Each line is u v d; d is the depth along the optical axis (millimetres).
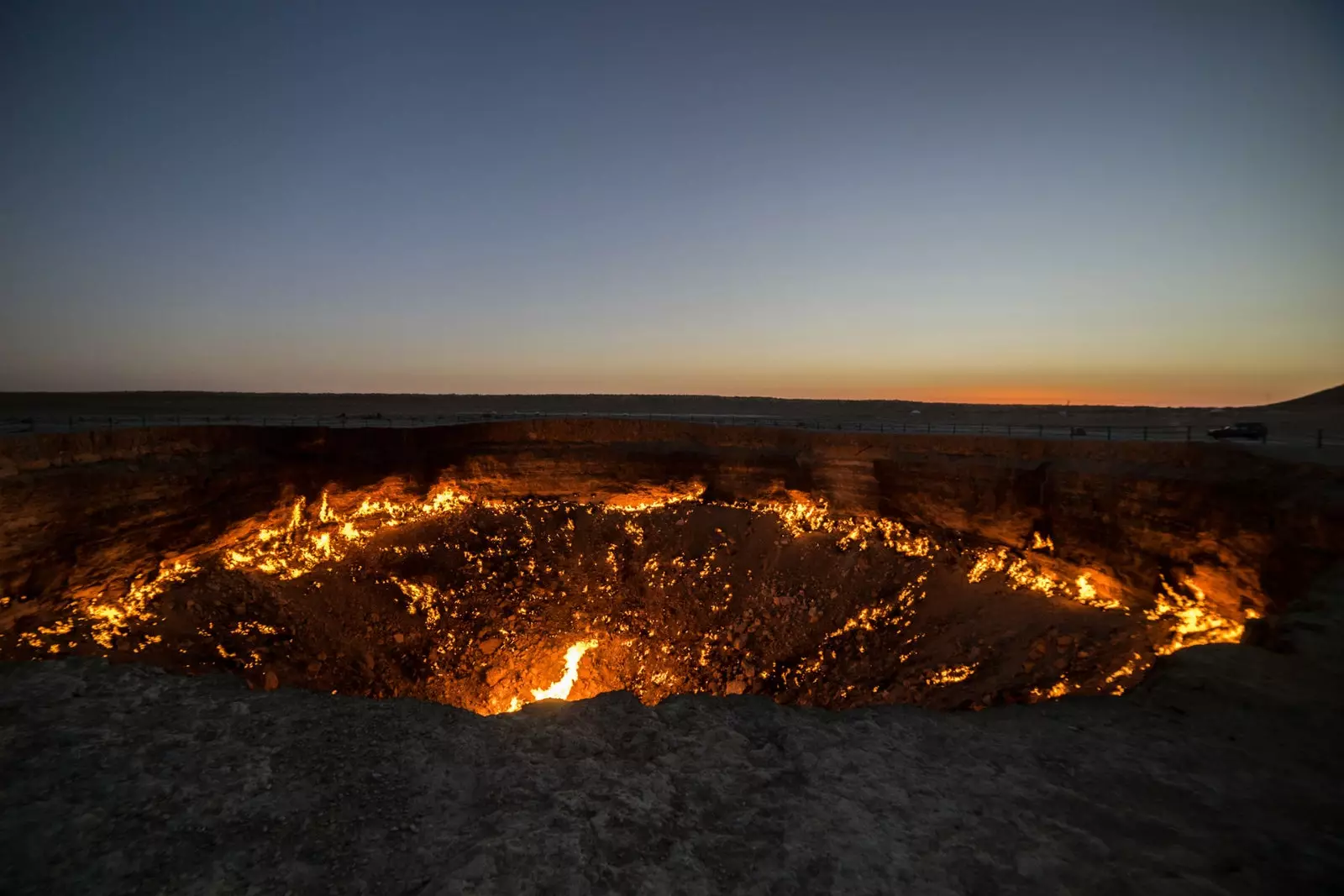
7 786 6645
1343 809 5973
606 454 31969
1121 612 18562
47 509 17234
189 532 21641
